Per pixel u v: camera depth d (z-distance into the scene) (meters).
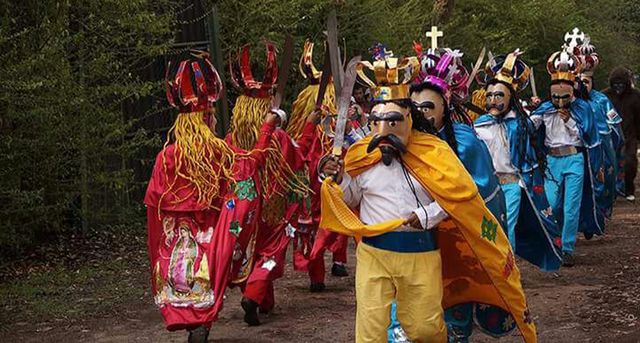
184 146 7.04
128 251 11.62
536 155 9.37
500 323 6.33
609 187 12.19
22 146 10.23
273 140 7.98
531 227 8.25
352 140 7.45
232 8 14.98
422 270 5.52
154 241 7.19
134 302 9.06
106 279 10.12
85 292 9.51
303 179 8.99
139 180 13.44
